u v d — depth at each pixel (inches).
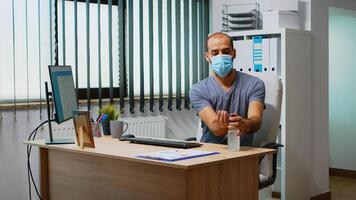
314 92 171.5
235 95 108.5
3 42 140.4
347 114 215.2
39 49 147.5
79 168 110.6
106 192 102.7
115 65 170.9
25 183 145.6
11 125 141.9
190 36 191.0
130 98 172.1
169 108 183.9
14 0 141.9
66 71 117.4
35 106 146.6
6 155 141.3
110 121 121.7
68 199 114.9
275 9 165.3
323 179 177.0
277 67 158.6
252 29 172.9
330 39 218.1
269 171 111.7
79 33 159.8
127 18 172.4
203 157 85.6
